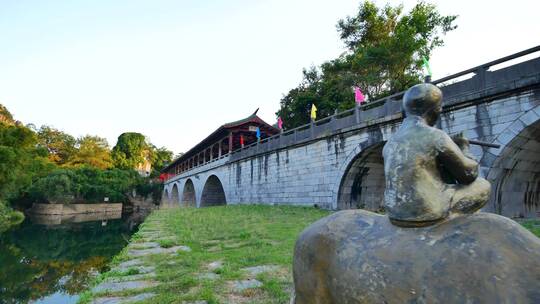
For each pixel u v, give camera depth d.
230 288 6.09
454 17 28.89
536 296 1.65
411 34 26.89
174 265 7.98
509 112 11.39
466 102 12.52
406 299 1.93
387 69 28.50
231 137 34.62
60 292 12.36
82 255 19.58
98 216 46.88
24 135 37.59
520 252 1.83
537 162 12.73
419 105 2.52
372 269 2.12
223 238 11.54
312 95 33.81
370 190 20.05
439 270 1.90
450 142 2.27
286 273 6.89
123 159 77.00
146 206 65.44
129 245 10.93
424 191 2.18
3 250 20.80
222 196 43.44
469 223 2.06
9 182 32.88
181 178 52.56
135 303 5.44
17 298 11.69
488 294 1.73
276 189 24.47
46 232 28.98
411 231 2.18
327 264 2.45
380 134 16.25
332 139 19.44
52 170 50.16
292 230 12.23
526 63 11.01
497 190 12.11
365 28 32.62
